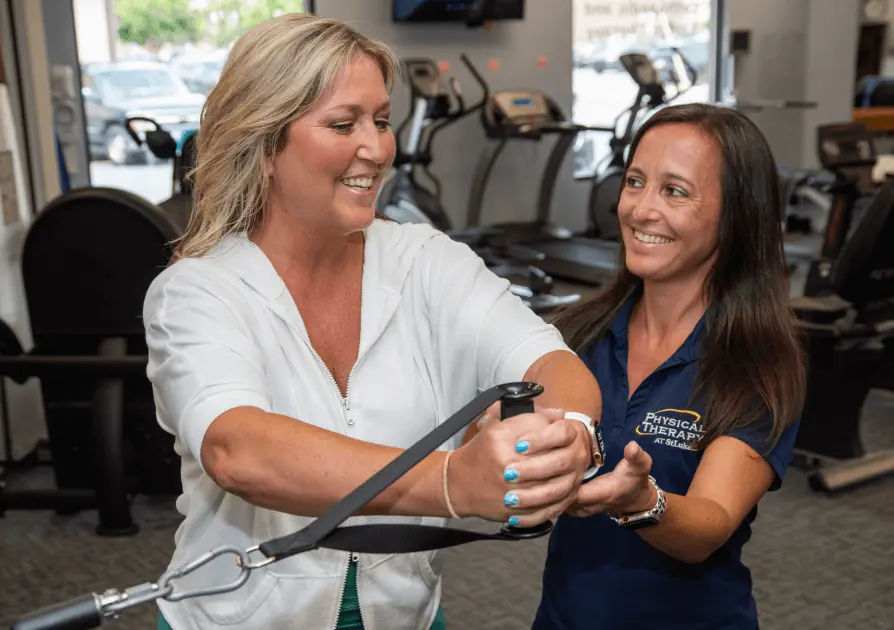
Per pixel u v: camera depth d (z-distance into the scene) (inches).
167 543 126.3
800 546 123.1
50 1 197.2
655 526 47.0
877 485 141.6
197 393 39.7
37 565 120.4
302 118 41.7
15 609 109.4
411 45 290.0
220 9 252.8
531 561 120.6
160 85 249.9
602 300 63.2
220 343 41.4
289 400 44.8
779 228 56.7
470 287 47.6
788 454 53.4
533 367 44.7
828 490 137.9
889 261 135.3
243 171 44.0
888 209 130.0
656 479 54.9
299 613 45.7
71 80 202.2
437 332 48.0
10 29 179.2
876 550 122.0
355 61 41.6
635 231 57.3
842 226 207.3
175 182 179.3
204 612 46.4
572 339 62.6
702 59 331.6
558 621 57.2
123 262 124.3
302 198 43.2
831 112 339.0
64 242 123.6
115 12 241.6
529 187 321.7
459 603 110.3
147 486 134.6
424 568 48.0
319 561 45.3
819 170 302.8
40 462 138.1
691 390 55.8
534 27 310.0
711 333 56.4
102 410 126.3
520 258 261.7
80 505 130.7
